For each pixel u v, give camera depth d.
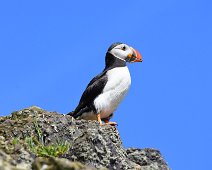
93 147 11.90
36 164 9.51
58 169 9.38
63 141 13.08
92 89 16.45
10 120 13.59
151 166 13.21
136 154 13.44
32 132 13.17
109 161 11.86
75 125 13.52
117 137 13.38
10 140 12.31
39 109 14.65
